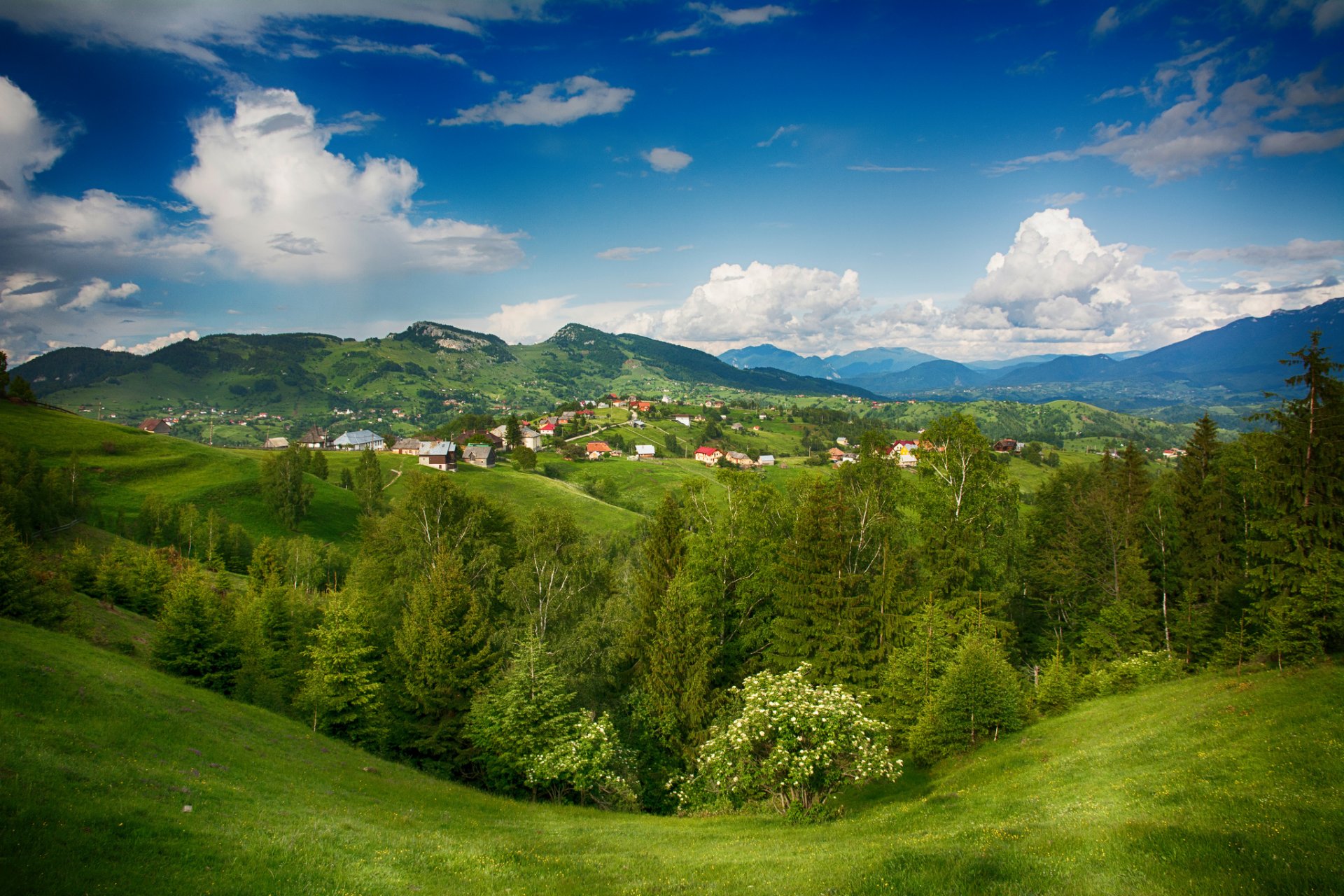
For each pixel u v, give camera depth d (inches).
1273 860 569.0
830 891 659.4
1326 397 1571.1
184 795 889.5
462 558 2247.8
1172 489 2522.1
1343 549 1544.0
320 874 709.3
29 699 1079.0
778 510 2135.8
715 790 1450.5
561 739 1517.0
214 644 1813.5
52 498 3383.4
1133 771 1034.7
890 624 1753.2
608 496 7445.9
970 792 1195.3
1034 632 2598.4
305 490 4945.9
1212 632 2042.3
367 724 1697.8
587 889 762.8
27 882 557.0
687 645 1683.1
